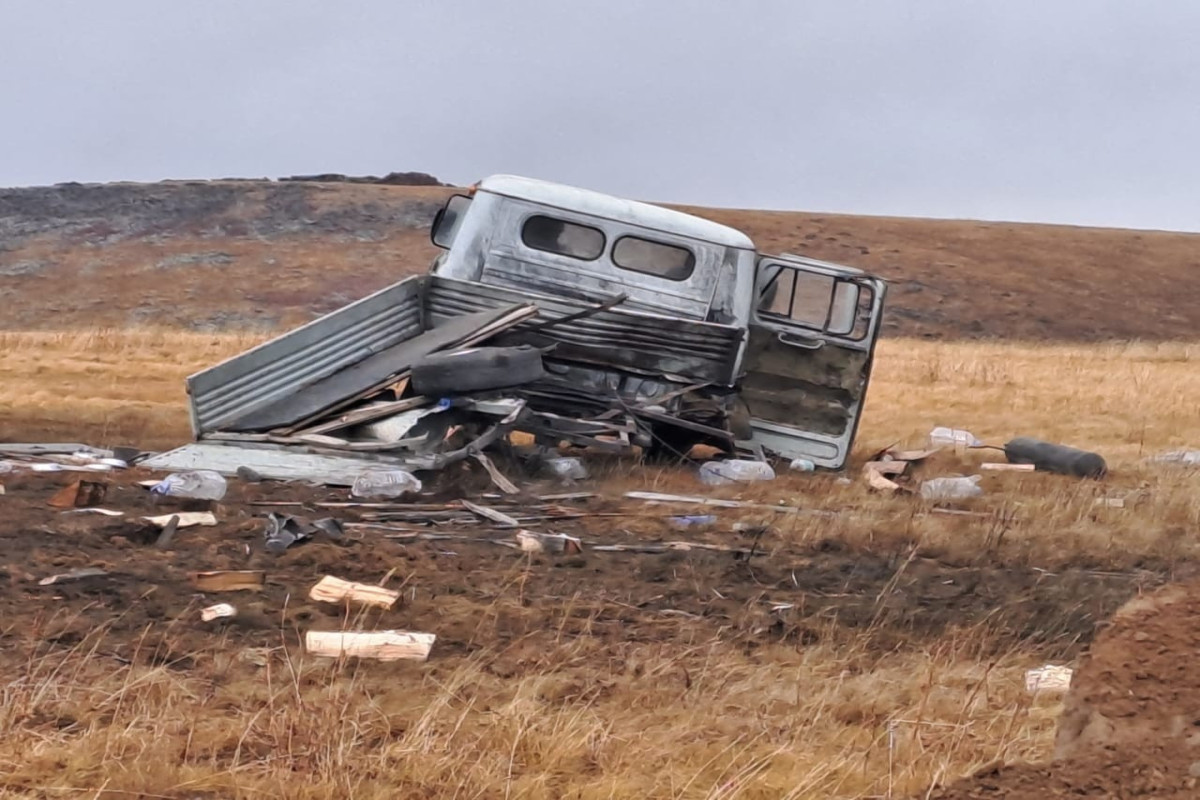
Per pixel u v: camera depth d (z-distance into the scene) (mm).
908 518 11812
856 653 7918
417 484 11898
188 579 8523
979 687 7020
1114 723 4758
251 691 6527
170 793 5285
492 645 7566
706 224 15117
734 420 15039
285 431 13164
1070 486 14352
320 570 8992
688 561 10031
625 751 6027
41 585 8195
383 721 6160
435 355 13125
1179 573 10539
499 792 5488
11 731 5801
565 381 14180
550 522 11297
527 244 14812
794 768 5938
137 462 12914
